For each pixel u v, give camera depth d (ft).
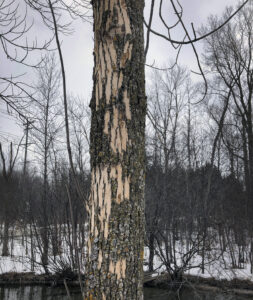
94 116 7.39
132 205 6.89
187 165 54.03
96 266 6.66
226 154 67.31
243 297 38.40
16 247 60.64
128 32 7.56
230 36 70.95
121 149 7.01
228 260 55.77
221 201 54.44
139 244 6.91
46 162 51.44
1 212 57.88
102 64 7.47
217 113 70.90
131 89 7.35
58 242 48.32
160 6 8.96
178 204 47.98
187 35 9.02
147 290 42.83
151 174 46.85
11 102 14.25
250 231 53.88
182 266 44.09
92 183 7.13
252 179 59.52
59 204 48.60
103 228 6.75
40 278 46.57
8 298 40.11
